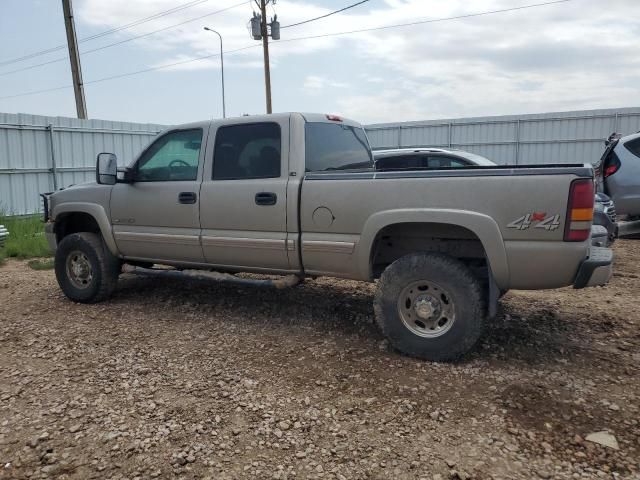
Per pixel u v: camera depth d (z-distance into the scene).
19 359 4.48
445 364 4.23
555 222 3.82
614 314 5.37
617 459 2.94
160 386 3.93
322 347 4.66
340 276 4.68
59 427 3.37
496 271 4.02
